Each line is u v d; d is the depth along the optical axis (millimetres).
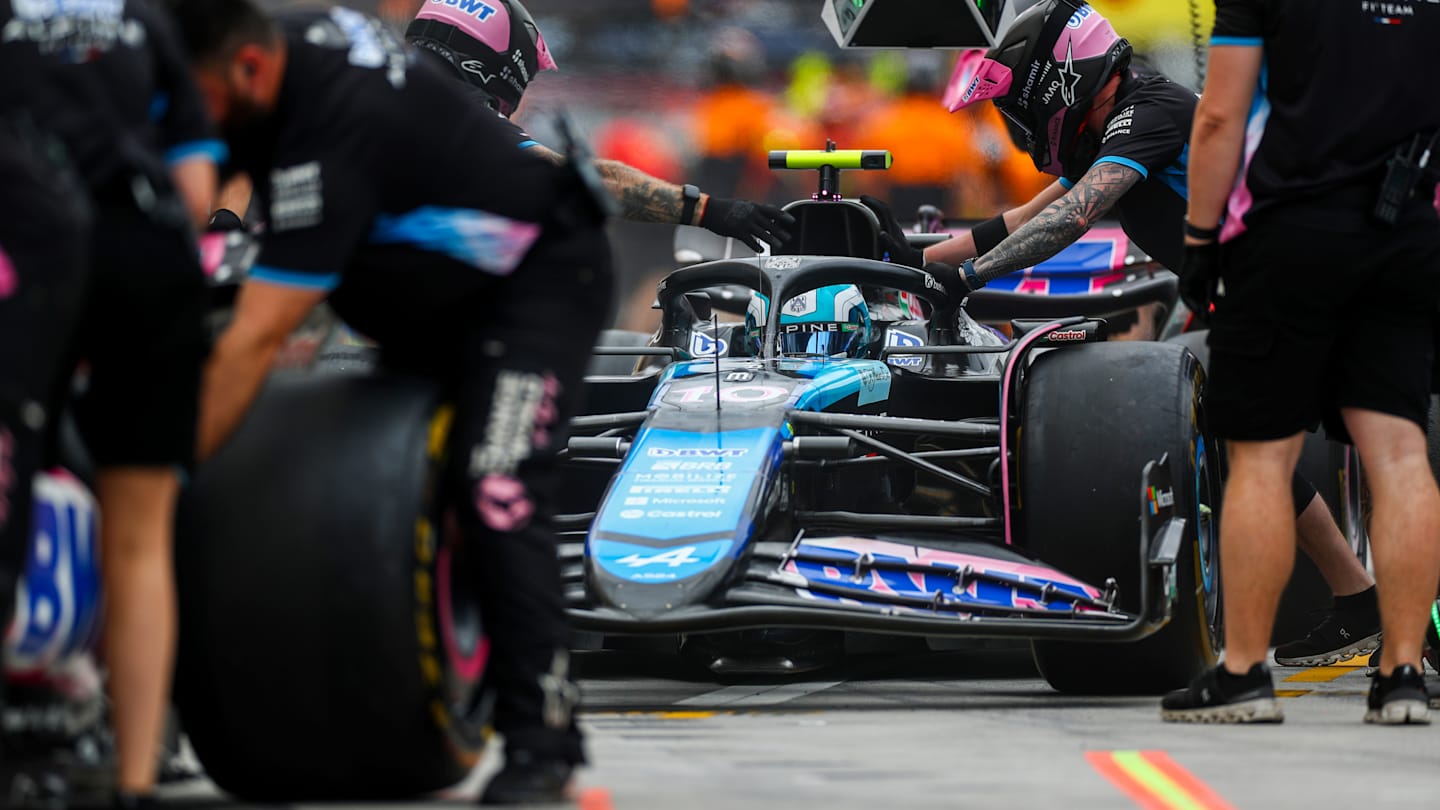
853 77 49844
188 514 9641
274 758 9844
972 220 29016
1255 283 13602
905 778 10711
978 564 15586
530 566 9805
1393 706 13820
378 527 9547
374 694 9555
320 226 9672
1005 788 10297
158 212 8406
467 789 10828
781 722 14250
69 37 8406
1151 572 15227
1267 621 13953
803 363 17734
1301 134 13469
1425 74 13617
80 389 9836
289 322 9695
